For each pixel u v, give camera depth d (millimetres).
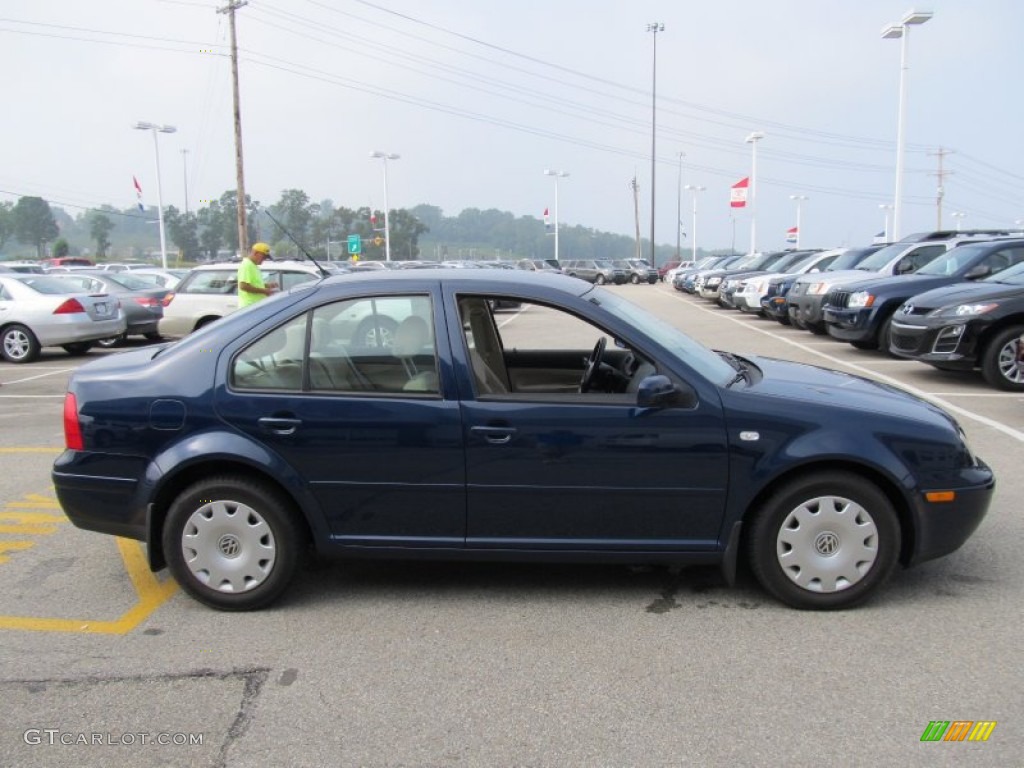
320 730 2986
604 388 4711
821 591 3834
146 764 2811
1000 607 3885
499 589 4199
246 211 34000
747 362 4762
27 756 2861
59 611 4031
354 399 3840
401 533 3918
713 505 3785
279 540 3924
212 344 3977
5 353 14008
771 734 2908
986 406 8422
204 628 3820
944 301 9594
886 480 3814
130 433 3924
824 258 18703
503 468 3799
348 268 24562
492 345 4711
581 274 51938
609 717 3031
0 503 5832
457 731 2961
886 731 2916
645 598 4059
